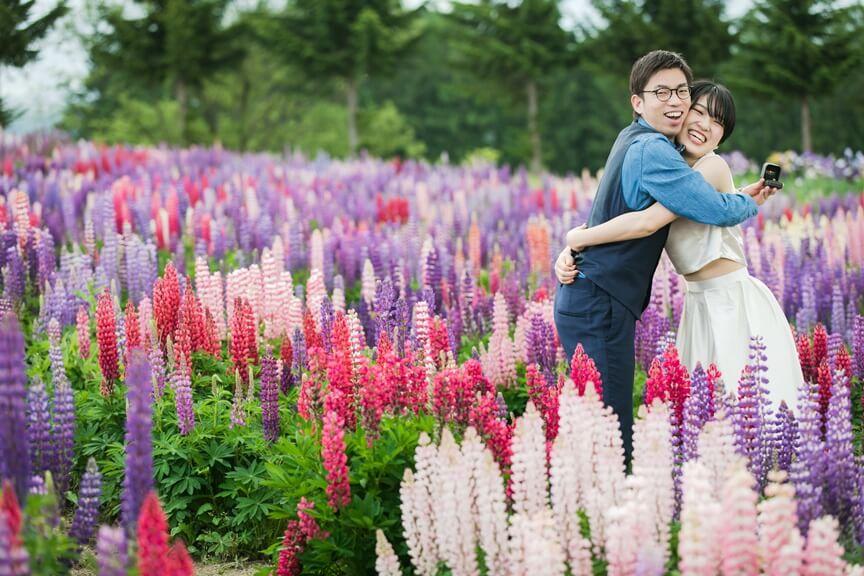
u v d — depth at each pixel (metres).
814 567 3.30
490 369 6.41
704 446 3.94
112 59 30.33
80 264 8.21
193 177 13.88
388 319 6.22
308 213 11.53
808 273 8.18
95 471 4.14
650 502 3.73
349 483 4.43
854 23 28.27
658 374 4.79
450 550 3.79
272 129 42.97
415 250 9.45
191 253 10.02
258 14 32.34
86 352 6.87
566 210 12.13
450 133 50.72
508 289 7.94
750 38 30.23
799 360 5.73
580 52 31.91
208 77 31.62
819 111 40.50
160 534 3.32
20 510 3.67
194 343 6.74
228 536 5.55
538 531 3.46
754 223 10.53
